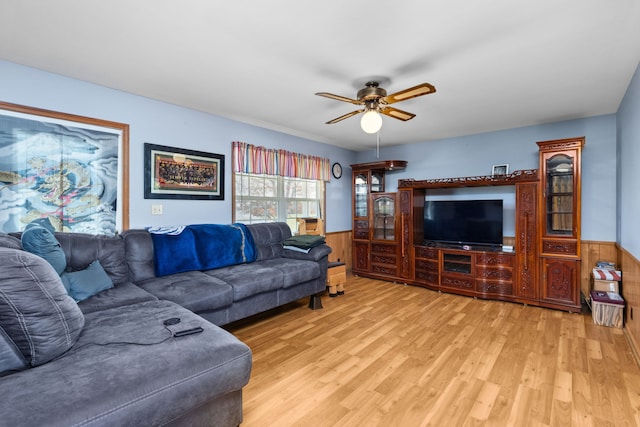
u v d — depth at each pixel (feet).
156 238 9.12
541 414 5.44
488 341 8.43
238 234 11.15
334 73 8.05
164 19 5.77
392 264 15.51
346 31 6.14
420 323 9.78
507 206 13.75
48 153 7.98
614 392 6.07
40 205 7.88
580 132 11.95
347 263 18.13
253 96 9.72
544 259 11.37
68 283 6.33
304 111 11.20
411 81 8.51
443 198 15.55
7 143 7.41
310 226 15.06
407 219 14.89
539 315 10.55
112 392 3.51
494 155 14.01
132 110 9.47
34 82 7.75
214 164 11.59
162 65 7.64
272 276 9.52
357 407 5.65
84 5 5.34
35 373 3.77
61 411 3.16
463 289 12.93
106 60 7.38
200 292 7.63
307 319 10.15
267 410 5.56
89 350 4.37
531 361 7.31
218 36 6.35
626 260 9.31
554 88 8.99
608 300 9.53
